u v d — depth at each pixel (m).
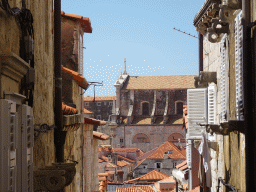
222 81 12.53
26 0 6.82
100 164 54.22
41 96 8.42
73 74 15.52
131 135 90.62
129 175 72.75
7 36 5.03
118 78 95.75
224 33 11.93
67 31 17.73
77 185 16.67
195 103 15.88
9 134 4.33
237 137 10.54
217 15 13.89
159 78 95.38
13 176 4.59
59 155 10.37
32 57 6.18
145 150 89.94
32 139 5.87
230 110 11.40
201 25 16.33
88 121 20.16
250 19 8.86
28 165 5.72
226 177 12.30
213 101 15.00
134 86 93.88
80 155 18.02
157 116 92.19
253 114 8.49
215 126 11.93
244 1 8.94
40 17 8.56
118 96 93.94
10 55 4.51
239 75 9.74
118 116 92.81
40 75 8.31
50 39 10.18
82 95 19.11
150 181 53.84
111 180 65.88
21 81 5.79
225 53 12.25
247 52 8.62
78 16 17.56
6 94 4.63
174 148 67.88
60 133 10.39
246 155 8.57
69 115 11.48
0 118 4.17
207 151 14.14
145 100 93.06
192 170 25.02
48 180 6.84
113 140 91.06
